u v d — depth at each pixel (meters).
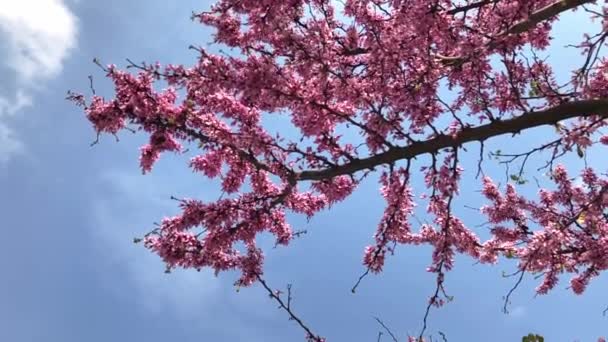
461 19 6.45
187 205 6.62
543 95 6.29
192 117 6.19
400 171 6.70
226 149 6.60
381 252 6.99
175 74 5.96
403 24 6.00
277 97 5.87
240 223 6.71
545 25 7.19
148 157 6.83
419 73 6.39
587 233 7.61
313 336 6.78
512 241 8.79
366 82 6.48
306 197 7.55
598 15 5.60
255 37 6.66
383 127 6.29
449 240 6.96
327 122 6.36
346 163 6.33
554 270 8.30
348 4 6.79
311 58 5.83
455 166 6.36
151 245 6.64
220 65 5.80
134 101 6.04
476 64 6.53
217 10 6.55
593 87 6.62
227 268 7.20
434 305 6.79
